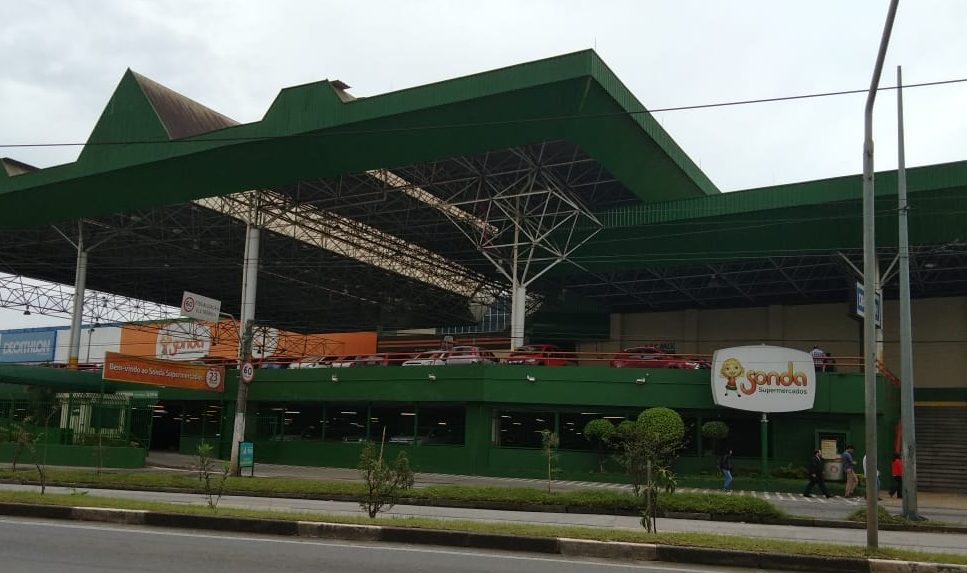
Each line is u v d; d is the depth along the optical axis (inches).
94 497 664.4
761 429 1211.2
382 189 1486.2
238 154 1343.5
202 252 1916.8
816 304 1897.1
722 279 1793.8
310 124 1259.2
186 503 701.3
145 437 1387.8
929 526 742.5
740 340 1973.4
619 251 1521.9
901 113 890.7
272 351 2226.9
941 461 1326.3
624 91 1190.3
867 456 493.4
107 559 405.4
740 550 447.8
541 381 1251.2
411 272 2121.1
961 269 1572.3
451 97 1159.0
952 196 1213.7
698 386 1224.2
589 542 467.2
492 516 727.7
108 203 1561.3
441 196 1542.8
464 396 1269.7
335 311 2603.3
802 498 1032.8
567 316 2124.8
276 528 518.0
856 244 1336.1
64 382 1518.2
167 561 402.9
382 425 1382.9
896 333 1744.6
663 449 673.6
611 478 1181.1
